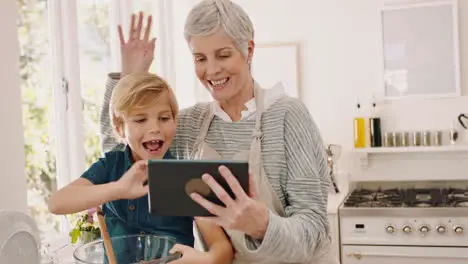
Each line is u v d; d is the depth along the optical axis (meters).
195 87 3.44
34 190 2.07
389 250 2.83
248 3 3.53
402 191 3.31
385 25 3.35
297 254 1.11
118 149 1.37
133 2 2.86
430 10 3.27
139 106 1.15
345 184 3.38
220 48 1.18
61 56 2.22
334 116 3.44
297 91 3.46
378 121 3.32
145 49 1.45
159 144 1.20
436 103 3.31
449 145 3.25
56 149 2.21
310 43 3.46
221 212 0.96
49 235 2.13
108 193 1.07
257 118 1.28
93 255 1.10
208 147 1.32
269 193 1.23
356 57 3.40
